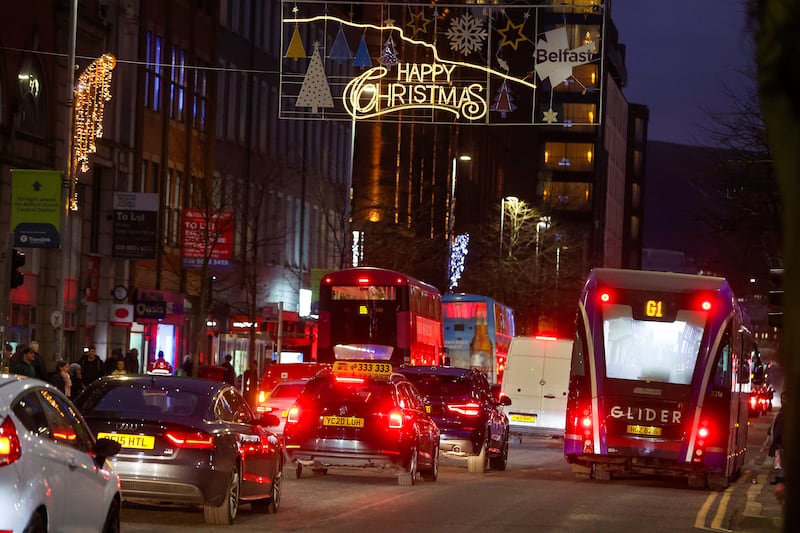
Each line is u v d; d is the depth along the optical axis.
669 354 39.25
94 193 68.62
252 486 25.44
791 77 8.83
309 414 34.12
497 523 26.64
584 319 39.69
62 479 15.80
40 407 15.95
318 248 105.44
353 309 60.19
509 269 132.50
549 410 60.16
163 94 75.81
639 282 39.62
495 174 172.38
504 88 48.97
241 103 89.31
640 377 39.25
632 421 39.16
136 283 72.44
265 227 93.12
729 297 39.69
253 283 77.75
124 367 53.41
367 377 34.38
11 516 14.49
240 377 80.94
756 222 59.66
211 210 72.81
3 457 14.62
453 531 24.86
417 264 106.75
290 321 92.50
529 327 137.50
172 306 71.81
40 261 60.38
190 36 79.81
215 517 24.09
